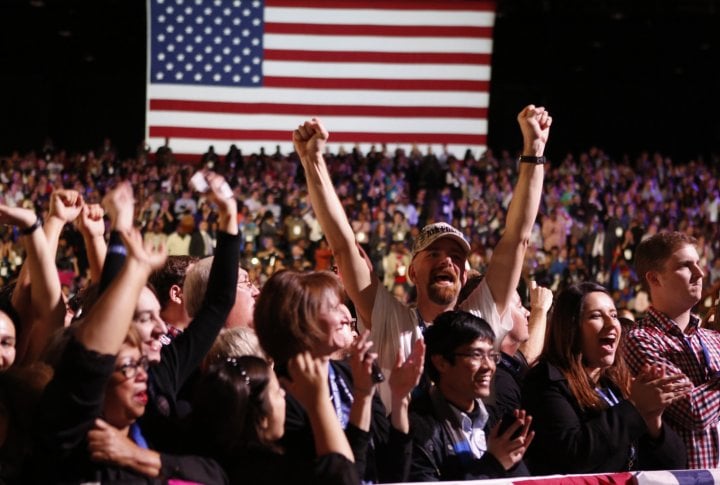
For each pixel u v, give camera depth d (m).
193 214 34.81
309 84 33.94
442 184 40.50
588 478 5.94
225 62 34.19
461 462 6.00
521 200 6.89
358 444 5.21
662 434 6.50
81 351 4.54
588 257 35.78
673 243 7.27
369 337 6.71
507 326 6.95
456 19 33.72
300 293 5.64
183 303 6.95
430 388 6.26
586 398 6.42
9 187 38.81
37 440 4.68
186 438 5.30
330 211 6.71
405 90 33.78
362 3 33.81
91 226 6.55
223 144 40.09
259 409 5.14
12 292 6.98
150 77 34.16
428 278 6.95
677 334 7.24
